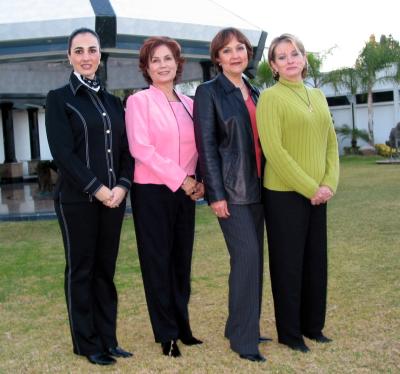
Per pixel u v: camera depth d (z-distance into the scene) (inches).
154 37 136.2
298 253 132.6
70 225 127.3
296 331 135.0
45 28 329.4
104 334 135.0
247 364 125.8
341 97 991.0
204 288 189.0
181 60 138.6
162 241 134.0
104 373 124.0
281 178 128.8
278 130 127.2
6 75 562.3
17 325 159.8
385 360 124.7
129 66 551.2
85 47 126.9
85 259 129.0
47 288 197.3
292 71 130.5
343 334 142.3
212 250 247.6
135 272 215.2
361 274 196.4
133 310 169.6
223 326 152.7
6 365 131.0
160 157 130.1
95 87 129.2
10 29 329.1
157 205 133.1
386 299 167.3
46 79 577.3
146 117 132.6
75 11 332.5
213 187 128.6
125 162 131.7
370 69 870.4
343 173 611.8
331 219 312.7
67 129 124.7
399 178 522.9
